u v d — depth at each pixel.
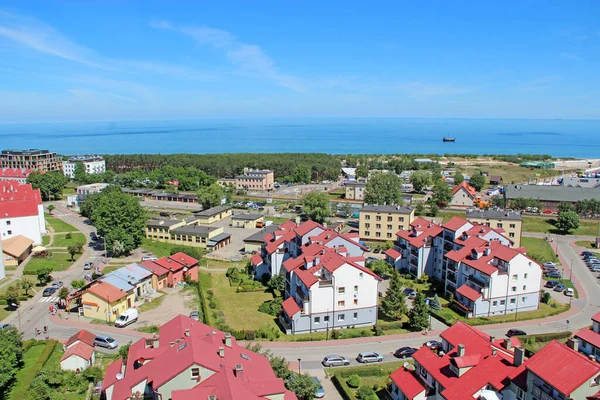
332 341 78.81
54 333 79.50
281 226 127.38
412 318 83.25
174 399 43.62
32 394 57.38
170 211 199.00
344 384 63.38
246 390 45.16
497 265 92.19
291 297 88.69
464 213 185.75
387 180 190.00
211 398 43.03
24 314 88.06
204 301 94.56
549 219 173.75
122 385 51.03
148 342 59.69
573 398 44.28
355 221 180.00
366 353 71.88
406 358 72.50
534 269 91.12
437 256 111.81
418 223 122.50
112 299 85.62
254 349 65.69
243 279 111.75
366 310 85.25
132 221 132.00
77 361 65.56
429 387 55.62
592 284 110.19
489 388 50.72
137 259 125.06
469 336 58.31
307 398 58.69
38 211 142.25
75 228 157.38
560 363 47.53
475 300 88.31
